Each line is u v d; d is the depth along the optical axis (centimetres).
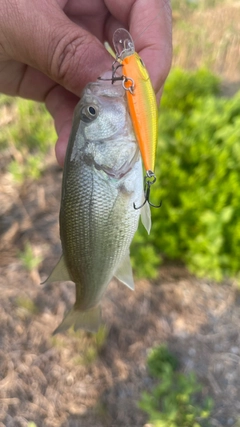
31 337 40
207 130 53
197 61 92
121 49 22
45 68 24
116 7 27
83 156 20
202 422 35
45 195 55
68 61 23
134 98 18
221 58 93
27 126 65
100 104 19
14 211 52
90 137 20
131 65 18
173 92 68
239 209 45
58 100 31
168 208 45
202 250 44
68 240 21
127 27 27
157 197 45
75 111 20
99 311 25
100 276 22
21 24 23
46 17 23
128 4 26
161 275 46
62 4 28
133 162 20
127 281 23
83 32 23
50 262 47
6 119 66
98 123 19
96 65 22
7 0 23
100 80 20
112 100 19
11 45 24
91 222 21
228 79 86
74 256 22
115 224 21
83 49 22
